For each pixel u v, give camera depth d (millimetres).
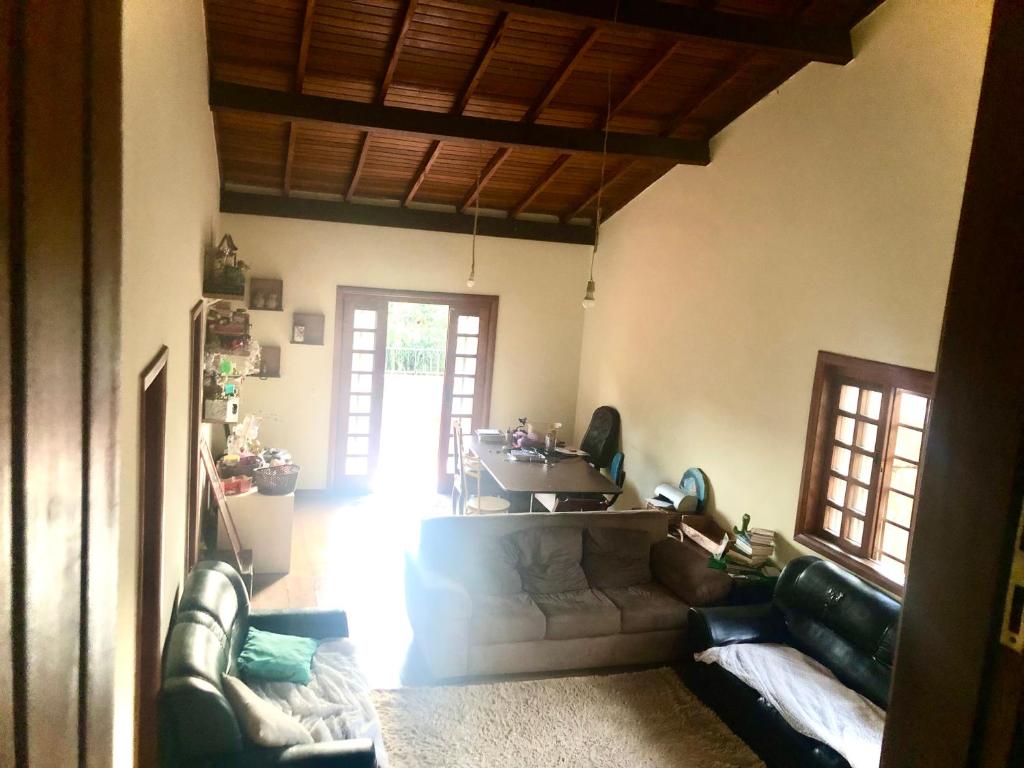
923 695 863
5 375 571
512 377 8492
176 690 2820
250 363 5637
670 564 5137
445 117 5445
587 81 5492
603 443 7699
